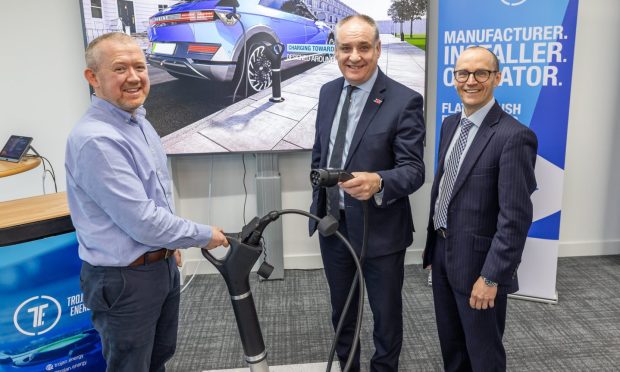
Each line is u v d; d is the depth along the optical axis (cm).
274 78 286
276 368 214
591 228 331
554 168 267
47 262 168
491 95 160
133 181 138
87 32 268
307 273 325
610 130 313
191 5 271
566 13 253
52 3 277
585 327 248
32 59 282
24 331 167
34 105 289
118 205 135
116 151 136
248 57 281
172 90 282
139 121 158
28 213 172
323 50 285
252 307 102
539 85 263
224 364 227
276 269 314
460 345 184
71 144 138
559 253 335
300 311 273
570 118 311
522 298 280
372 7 281
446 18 269
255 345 102
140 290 148
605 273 308
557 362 220
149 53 275
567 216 329
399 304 181
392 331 181
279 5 277
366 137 166
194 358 232
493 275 151
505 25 261
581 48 300
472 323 165
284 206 322
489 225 159
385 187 150
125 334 150
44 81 286
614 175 321
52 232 168
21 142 274
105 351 155
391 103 165
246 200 320
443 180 173
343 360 192
